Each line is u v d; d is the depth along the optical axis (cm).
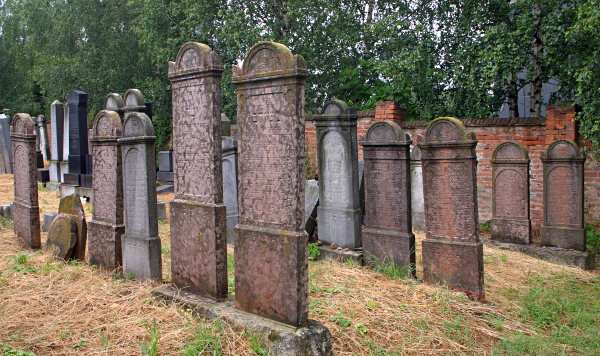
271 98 352
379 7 1470
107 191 532
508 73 883
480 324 418
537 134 848
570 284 548
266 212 359
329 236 641
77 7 1642
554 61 853
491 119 886
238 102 379
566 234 674
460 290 491
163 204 862
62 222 575
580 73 699
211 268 399
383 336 376
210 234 397
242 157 377
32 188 629
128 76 1709
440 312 433
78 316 391
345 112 605
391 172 562
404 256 553
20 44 2419
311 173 1115
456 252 494
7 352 319
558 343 386
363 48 1531
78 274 505
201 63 398
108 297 437
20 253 595
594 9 636
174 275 442
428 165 514
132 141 478
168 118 1653
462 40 962
